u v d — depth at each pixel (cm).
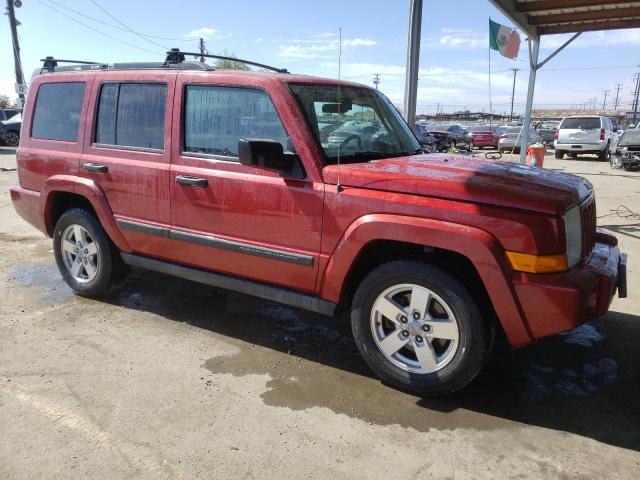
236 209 371
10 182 1266
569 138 2325
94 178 450
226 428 300
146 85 419
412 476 264
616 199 1150
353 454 280
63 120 478
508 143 2592
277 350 400
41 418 305
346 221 329
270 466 269
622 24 884
